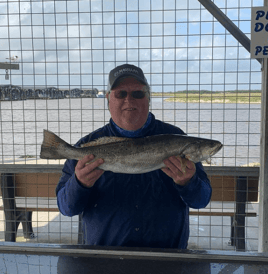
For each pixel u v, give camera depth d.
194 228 4.29
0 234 3.95
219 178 3.29
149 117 2.13
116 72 2.00
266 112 2.20
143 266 1.46
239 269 1.44
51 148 1.82
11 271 1.41
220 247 3.74
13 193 3.59
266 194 2.25
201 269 1.44
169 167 1.77
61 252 1.58
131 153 1.81
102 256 1.55
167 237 2.03
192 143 1.80
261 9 1.99
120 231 2.02
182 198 1.94
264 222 2.27
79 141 2.13
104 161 1.81
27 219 3.83
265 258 1.50
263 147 2.24
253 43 2.03
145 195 2.01
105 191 2.03
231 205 3.58
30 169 3.27
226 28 2.46
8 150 4.31
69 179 1.98
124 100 1.99
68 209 1.95
